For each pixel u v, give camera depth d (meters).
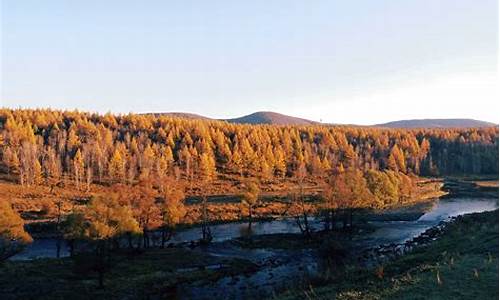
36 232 85.69
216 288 44.03
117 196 61.19
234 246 70.81
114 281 48.09
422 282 23.91
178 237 80.81
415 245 55.91
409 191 122.94
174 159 175.38
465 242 38.69
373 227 82.38
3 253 55.31
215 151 186.25
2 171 142.62
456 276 24.08
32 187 128.25
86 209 53.69
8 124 174.62
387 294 22.81
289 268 51.78
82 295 42.81
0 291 43.50
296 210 101.62
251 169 169.12
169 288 45.00
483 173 179.38
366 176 99.69
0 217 54.75
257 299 34.50
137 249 64.50
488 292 20.83
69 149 167.62
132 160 153.88
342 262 49.09
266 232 82.62
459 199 121.44
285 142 193.25
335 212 81.56
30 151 148.12
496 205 107.00
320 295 25.92
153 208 70.25
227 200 118.88
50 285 45.81
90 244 57.59
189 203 113.31
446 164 189.62
